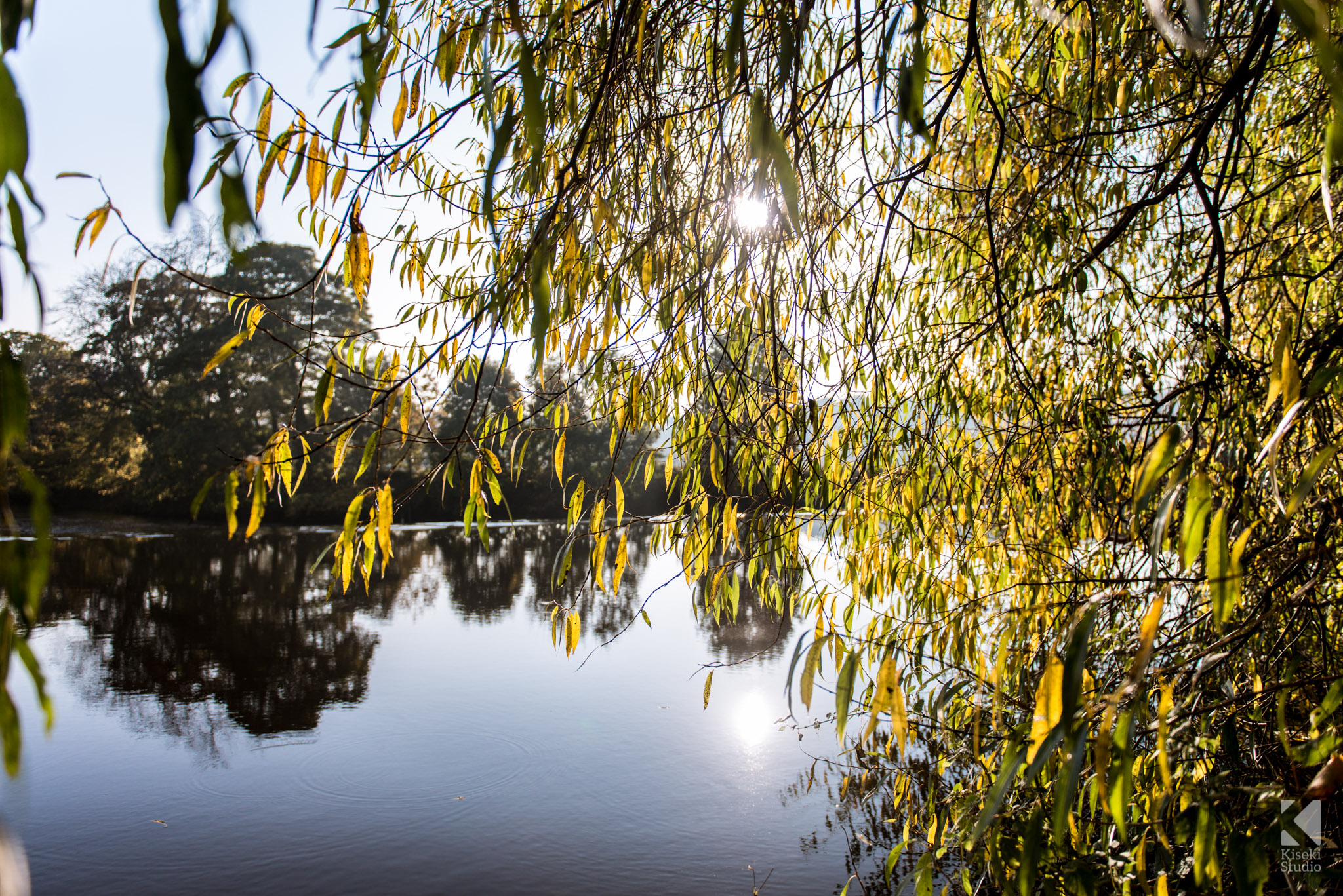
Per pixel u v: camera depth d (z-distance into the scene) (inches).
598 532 68.2
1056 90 85.9
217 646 319.3
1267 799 39.5
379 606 403.5
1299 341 58.7
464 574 517.0
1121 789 35.4
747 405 77.6
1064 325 90.9
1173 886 52.7
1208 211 56.8
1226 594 32.4
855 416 87.6
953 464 87.7
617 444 70.1
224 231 24.3
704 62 66.2
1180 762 52.9
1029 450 86.0
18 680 269.3
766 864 148.7
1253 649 58.4
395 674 279.3
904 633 71.0
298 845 161.0
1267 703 56.3
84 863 152.8
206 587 464.8
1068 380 92.4
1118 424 81.1
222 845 160.1
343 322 837.2
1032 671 71.6
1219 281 57.8
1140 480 36.8
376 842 161.5
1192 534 33.5
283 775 194.5
